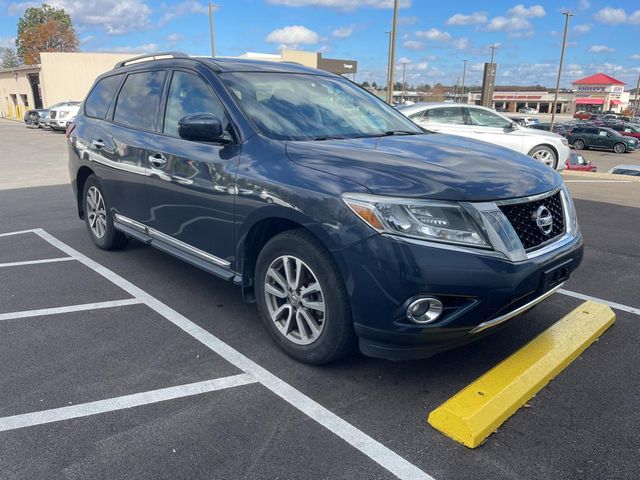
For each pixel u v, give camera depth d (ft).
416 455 8.08
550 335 11.28
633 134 144.05
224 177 11.23
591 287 15.03
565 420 8.89
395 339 8.89
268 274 10.82
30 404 9.35
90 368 10.57
